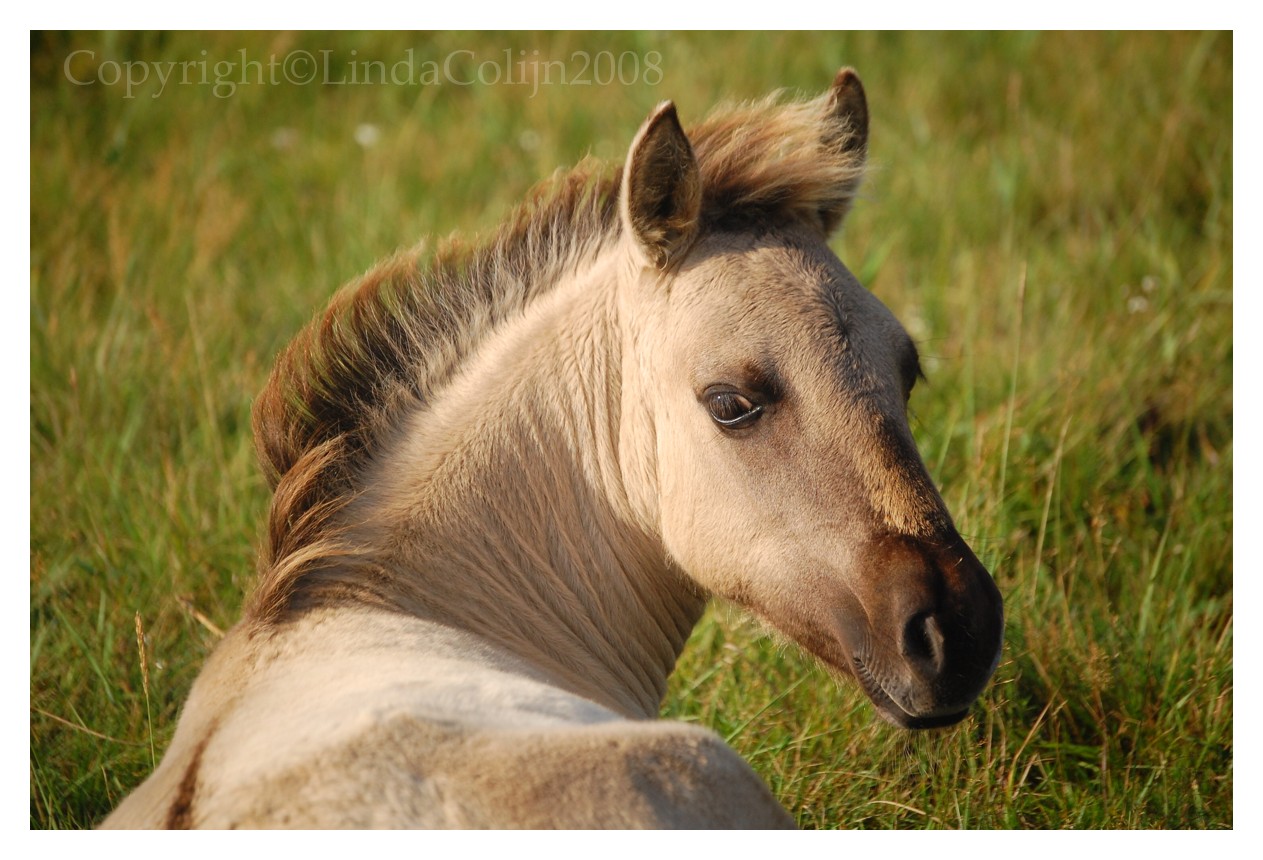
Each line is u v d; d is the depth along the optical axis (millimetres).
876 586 6379
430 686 5730
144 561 10812
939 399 12883
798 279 6891
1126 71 19375
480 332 7543
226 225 16516
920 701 6277
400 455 7207
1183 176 17109
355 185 17906
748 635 9633
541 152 18406
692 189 6957
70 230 16125
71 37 20484
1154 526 11523
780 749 8758
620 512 7496
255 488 11688
